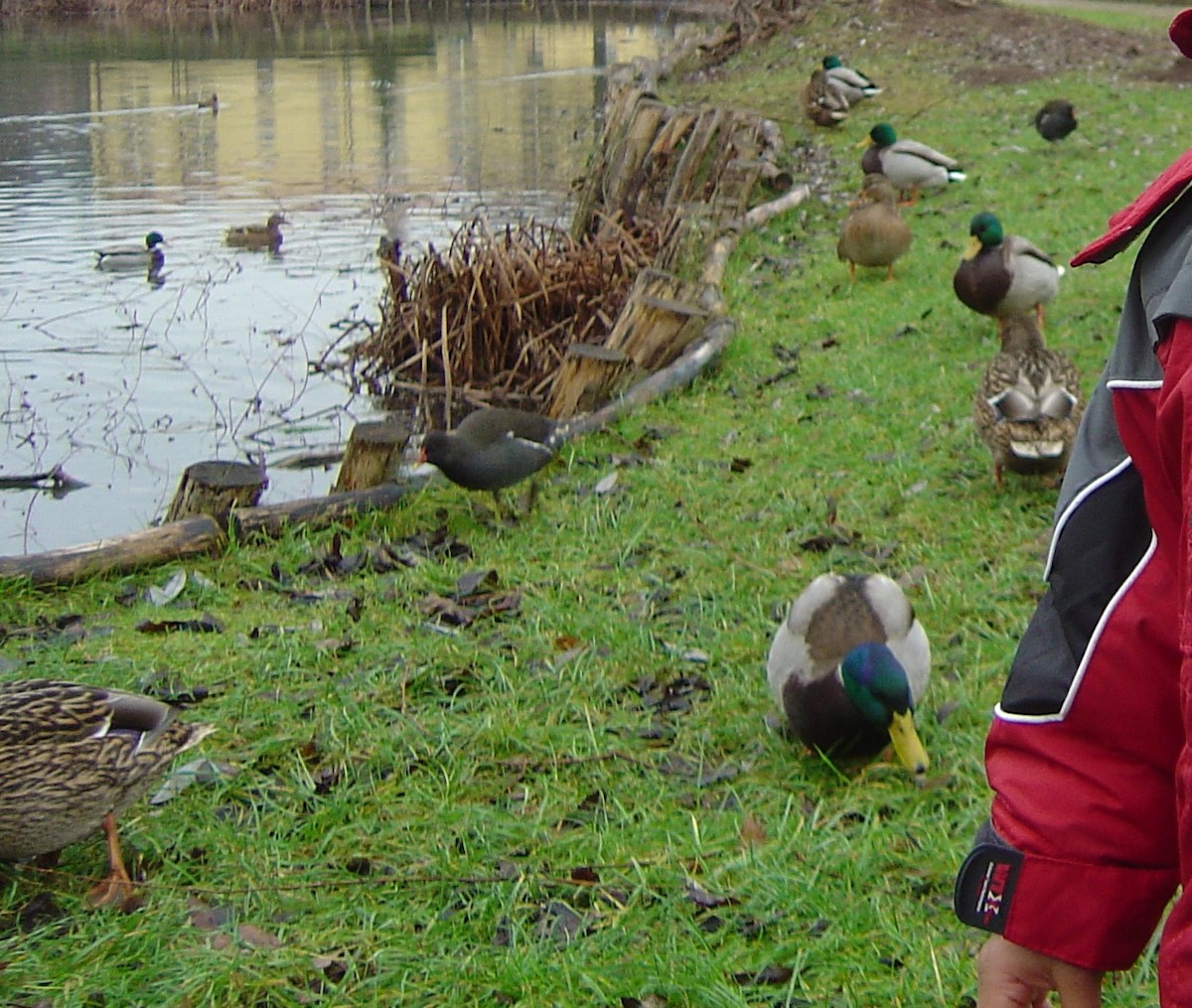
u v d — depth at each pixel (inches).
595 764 177.8
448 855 156.6
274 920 147.6
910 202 569.0
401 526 263.6
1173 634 72.6
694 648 209.3
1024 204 546.9
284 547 251.6
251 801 169.3
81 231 607.5
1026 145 653.9
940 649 207.2
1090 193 560.1
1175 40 75.2
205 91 1016.9
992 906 78.9
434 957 139.6
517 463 265.7
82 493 321.1
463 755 179.9
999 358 273.9
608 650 209.8
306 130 858.8
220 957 138.9
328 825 165.3
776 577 235.6
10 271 537.3
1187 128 681.6
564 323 407.2
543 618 218.5
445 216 601.6
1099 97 761.6
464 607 226.8
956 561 239.3
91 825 151.6
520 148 784.3
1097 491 75.3
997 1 1084.5
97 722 151.6
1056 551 76.3
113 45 1302.9
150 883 151.9
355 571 244.7
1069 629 75.9
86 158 782.5
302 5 1560.0
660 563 243.0
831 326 394.3
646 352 352.8
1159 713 73.9
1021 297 374.9
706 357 352.2
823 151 677.3
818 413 321.7
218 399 390.9
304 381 408.2
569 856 157.0
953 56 891.4
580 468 292.2
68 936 143.3
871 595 181.2
